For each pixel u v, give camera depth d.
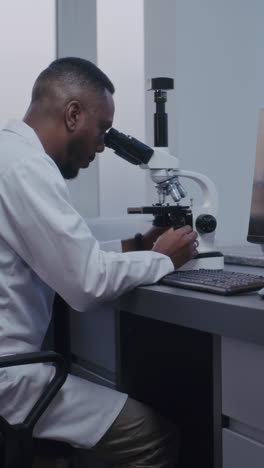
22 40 2.22
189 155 2.28
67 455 1.19
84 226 1.16
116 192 2.43
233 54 2.37
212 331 1.01
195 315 1.05
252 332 0.92
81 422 1.17
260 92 2.45
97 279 1.13
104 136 1.37
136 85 2.40
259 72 2.44
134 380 1.56
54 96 1.30
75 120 1.30
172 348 1.61
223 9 2.33
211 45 2.31
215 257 1.41
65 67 1.31
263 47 2.45
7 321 1.17
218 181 2.36
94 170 2.35
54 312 1.88
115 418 1.20
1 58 2.18
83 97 1.30
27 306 1.21
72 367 1.84
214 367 1.10
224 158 2.37
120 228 1.94
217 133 2.35
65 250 1.11
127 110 2.42
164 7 2.26
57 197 1.13
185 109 2.26
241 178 2.42
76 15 2.31
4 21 2.19
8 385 1.10
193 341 1.64
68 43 2.29
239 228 2.43
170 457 1.26
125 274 1.18
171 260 1.31
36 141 1.25
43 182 1.13
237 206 2.41
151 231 1.54
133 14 2.38
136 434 1.20
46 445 1.19
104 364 1.63
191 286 1.16
